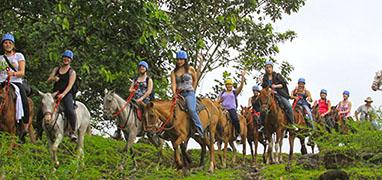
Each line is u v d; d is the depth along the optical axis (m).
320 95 24.33
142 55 17.64
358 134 10.83
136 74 17.28
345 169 12.27
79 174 9.80
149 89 16.34
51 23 16.61
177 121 14.48
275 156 19.27
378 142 10.81
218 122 16.73
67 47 17.11
